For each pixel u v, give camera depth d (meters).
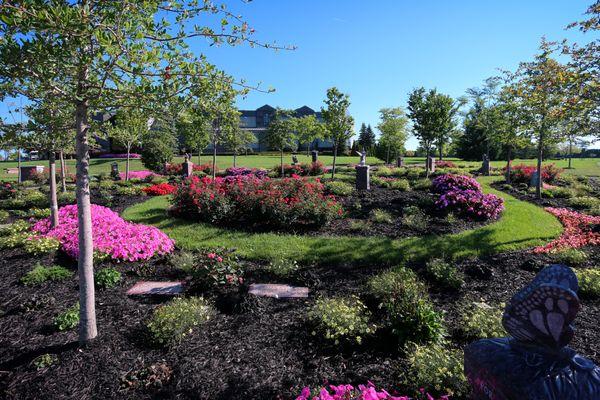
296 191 9.88
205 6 3.50
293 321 4.39
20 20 2.61
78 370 3.43
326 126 16.72
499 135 14.39
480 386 1.51
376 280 5.21
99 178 19.41
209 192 9.14
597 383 1.25
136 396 3.11
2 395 3.11
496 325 3.96
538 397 1.25
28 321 4.36
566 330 1.32
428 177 16.75
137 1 3.05
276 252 6.75
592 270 5.47
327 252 6.72
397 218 9.15
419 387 3.11
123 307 4.71
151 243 6.75
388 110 39.38
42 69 2.96
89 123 4.20
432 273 5.68
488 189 14.18
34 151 6.87
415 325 3.81
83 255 3.74
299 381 3.30
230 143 23.73
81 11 2.75
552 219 9.38
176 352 3.73
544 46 9.39
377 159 37.00
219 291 5.18
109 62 3.12
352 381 3.29
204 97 3.61
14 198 13.28
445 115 16.39
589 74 6.49
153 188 14.27
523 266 6.18
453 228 8.23
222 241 7.43
